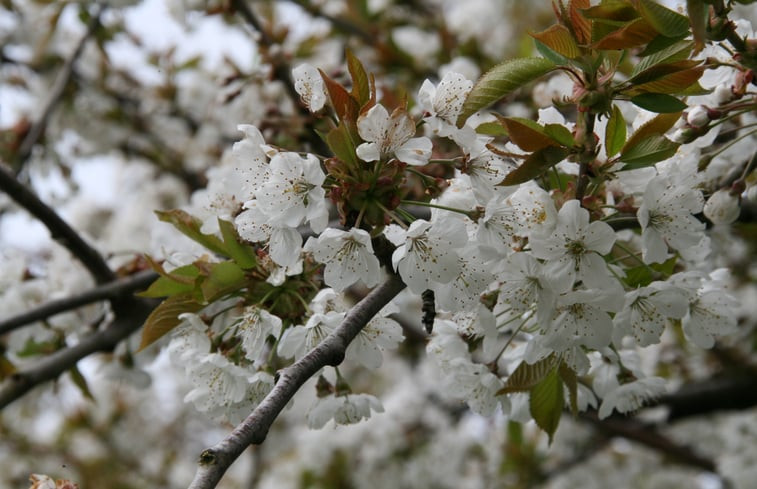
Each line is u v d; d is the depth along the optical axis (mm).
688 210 714
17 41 1382
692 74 691
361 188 700
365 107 699
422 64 1373
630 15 688
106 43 1320
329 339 688
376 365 744
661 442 1308
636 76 695
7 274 946
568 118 871
